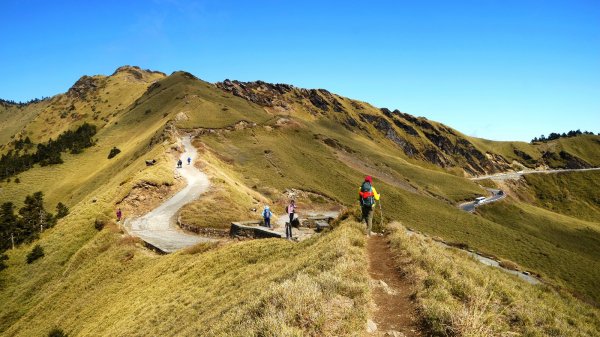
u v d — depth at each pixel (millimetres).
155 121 165000
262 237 31500
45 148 170750
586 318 14750
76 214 49844
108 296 29938
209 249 29781
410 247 14555
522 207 164500
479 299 9633
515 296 12125
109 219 46625
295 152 131375
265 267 19766
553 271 86312
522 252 95125
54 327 29281
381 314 9375
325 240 18188
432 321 8242
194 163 76188
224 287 19375
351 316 8711
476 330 7793
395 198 119625
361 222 20281
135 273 32094
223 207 52938
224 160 106062
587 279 82812
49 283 39594
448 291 10336
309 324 8297
